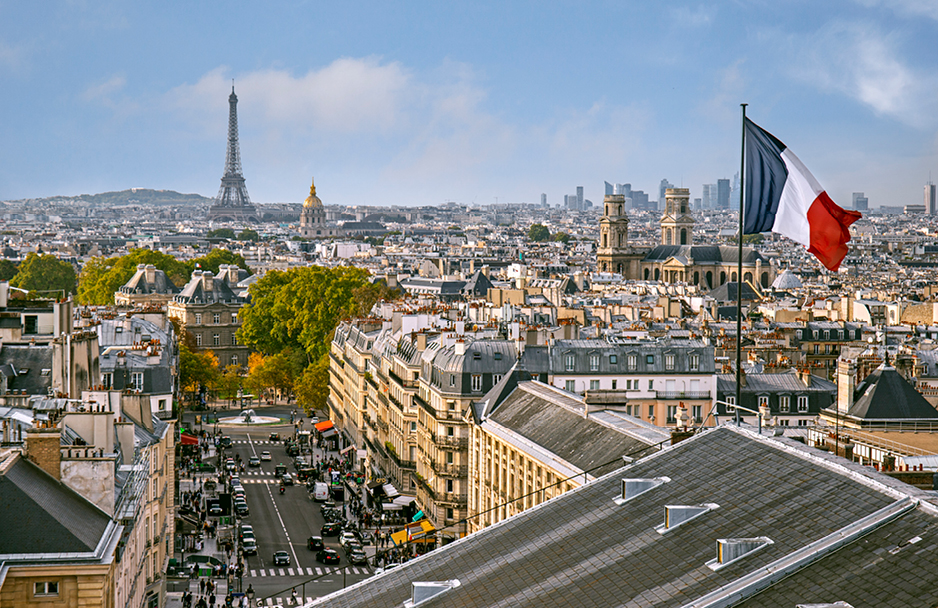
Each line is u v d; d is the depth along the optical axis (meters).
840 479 146.50
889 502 136.25
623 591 140.75
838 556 129.62
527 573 156.38
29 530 183.25
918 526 129.12
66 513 192.25
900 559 124.31
